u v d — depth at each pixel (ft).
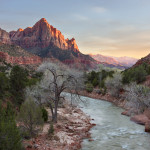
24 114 40.63
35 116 41.22
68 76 64.28
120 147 43.21
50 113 75.20
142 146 44.11
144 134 54.60
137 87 88.53
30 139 39.37
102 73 226.79
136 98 82.53
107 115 86.28
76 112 87.76
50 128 46.68
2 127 25.75
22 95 72.38
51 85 65.87
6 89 69.46
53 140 42.45
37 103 61.31
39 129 42.45
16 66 76.23
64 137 46.55
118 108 108.06
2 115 30.86
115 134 54.29
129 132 56.75
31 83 80.74
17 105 64.95
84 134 52.37
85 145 43.91
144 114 75.82
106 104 124.67
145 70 170.71
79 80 66.54
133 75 156.87
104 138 50.11
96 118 78.74
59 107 94.02
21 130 39.78
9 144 25.16
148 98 79.25
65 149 38.24
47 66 64.39
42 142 39.63
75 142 44.27
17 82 72.95
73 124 62.64
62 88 65.46
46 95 62.59
